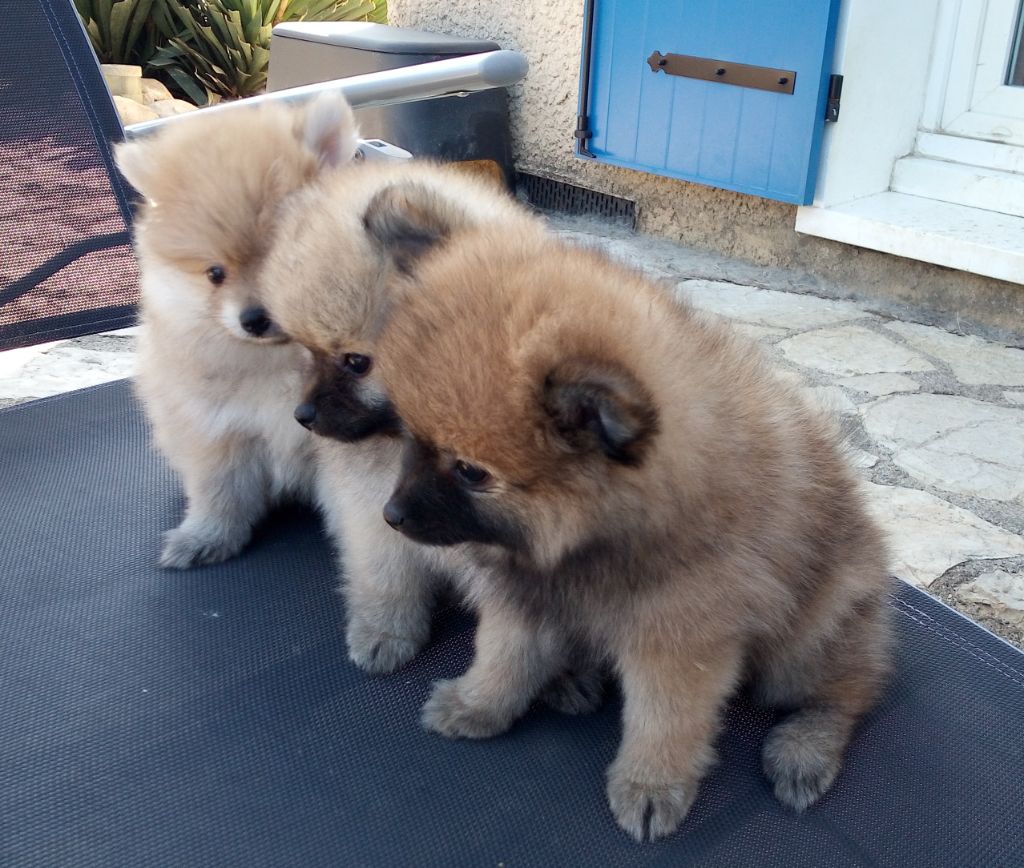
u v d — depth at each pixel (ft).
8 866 1.16
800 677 1.42
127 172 1.74
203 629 1.56
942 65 3.63
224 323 1.59
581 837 1.22
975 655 1.55
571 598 1.25
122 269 2.09
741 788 1.31
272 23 6.02
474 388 1.06
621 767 1.30
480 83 2.13
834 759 1.33
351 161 1.74
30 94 1.99
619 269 1.28
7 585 1.62
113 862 1.17
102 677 1.45
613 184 4.43
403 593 1.53
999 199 3.55
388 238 1.30
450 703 1.40
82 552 1.72
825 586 1.37
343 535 1.63
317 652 1.52
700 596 1.19
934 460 2.70
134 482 1.91
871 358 3.24
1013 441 2.79
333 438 1.39
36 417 2.12
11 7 1.98
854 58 3.38
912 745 1.38
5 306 2.00
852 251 3.73
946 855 1.20
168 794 1.26
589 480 1.10
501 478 1.09
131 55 5.91
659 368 1.12
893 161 3.78
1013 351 3.31
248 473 1.78
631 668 1.27
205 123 1.74
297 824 1.23
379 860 1.18
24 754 1.31
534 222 1.46
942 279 3.52
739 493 1.19
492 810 1.26
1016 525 2.45
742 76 3.59
